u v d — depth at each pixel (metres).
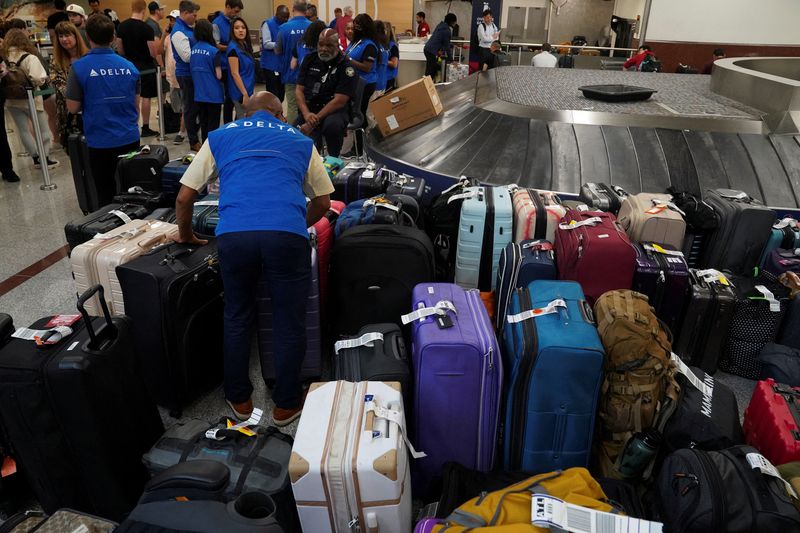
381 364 2.15
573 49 15.02
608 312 2.15
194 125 7.14
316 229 2.89
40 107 7.20
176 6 16.11
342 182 3.67
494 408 2.12
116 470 1.98
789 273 3.01
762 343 2.96
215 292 2.68
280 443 1.86
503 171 4.72
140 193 3.75
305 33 5.82
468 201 3.10
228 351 2.48
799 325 2.95
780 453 2.01
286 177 2.32
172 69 7.85
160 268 2.46
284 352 2.43
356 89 4.90
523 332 2.09
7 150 5.82
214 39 7.20
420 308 2.26
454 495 1.95
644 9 13.61
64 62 6.45
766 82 5.16
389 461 1.64
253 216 2.23
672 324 2.89
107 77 4.32
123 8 16.47
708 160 4.57
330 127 4.94
